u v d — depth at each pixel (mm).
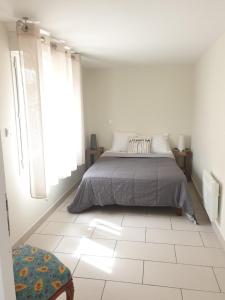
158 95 5090
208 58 3576
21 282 1496
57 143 3273
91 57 4133
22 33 2463
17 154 2650
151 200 3352
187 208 3215
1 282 920
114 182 3395
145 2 1990
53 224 3199
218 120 2969
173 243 2725
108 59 4293
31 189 2826
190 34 2863
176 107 5082
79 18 2342
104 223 3223
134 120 5246
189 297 1963
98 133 5398
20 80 2656
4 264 934
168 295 1986
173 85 5020
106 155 4758
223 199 2650
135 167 3869
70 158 3668
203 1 1976
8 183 2498
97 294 2002
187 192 3264
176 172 3533
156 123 5191
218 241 2756
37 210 3096
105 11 2174
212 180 2924
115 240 2809
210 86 3424
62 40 3127
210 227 3080
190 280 2148
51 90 3045
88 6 2055
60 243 2754
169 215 3432
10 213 2531
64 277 1615
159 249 2613
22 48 2506
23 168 2762
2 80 2416
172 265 2350
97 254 2543
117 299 1949
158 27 2617
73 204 3484
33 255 1695
